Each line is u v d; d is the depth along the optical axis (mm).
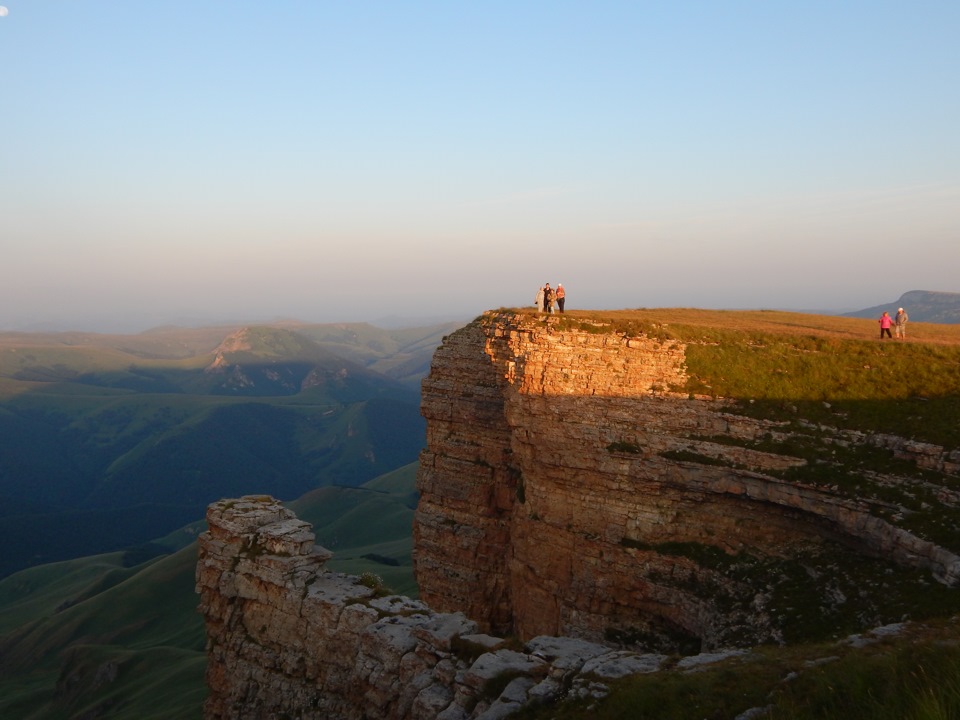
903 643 20453
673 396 41188
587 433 42406
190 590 141125
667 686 20109
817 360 41781
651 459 40188
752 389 40688
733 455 38000
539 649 25609
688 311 63375
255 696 32625
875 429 36125
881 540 31578
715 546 38062
